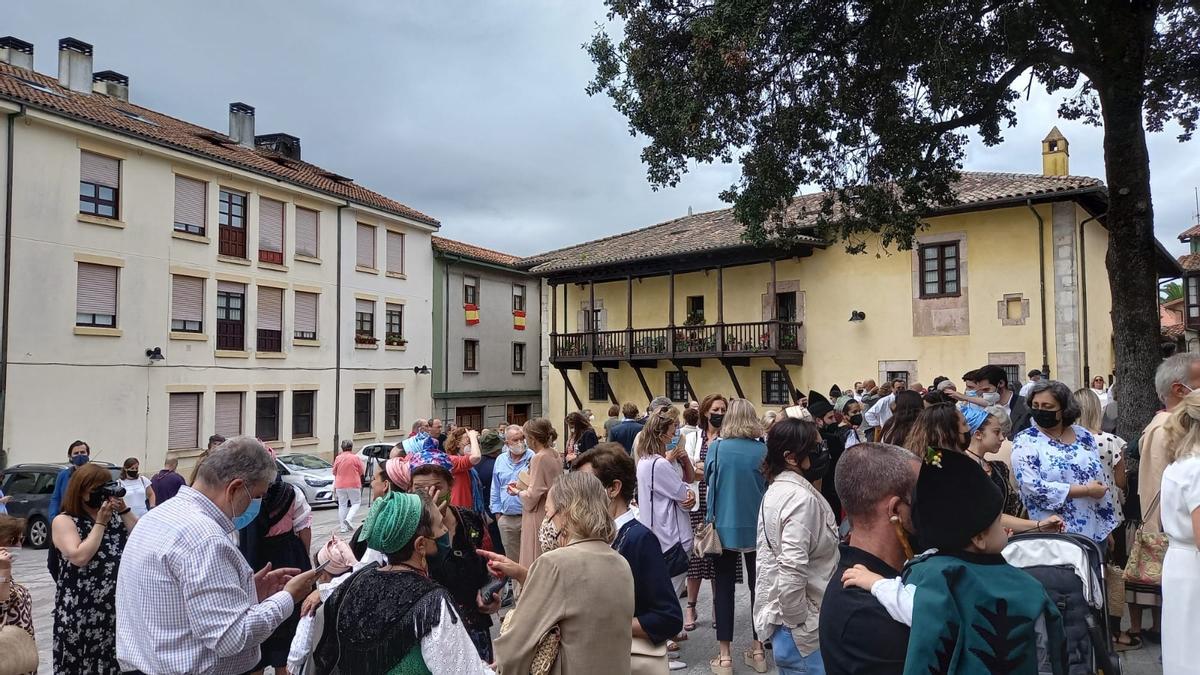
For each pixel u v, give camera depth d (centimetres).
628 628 280
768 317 2136
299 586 308
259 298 2339
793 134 973
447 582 350
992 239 1727
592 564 275
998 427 420
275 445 2361
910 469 236
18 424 1702
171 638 276
